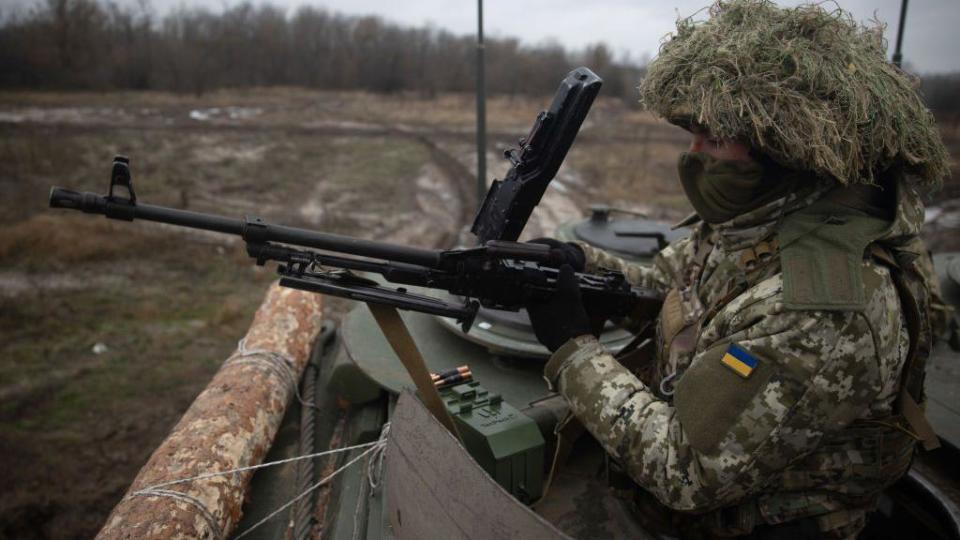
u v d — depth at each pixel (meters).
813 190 1.63
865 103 1.52
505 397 2.68
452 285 1.91
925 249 2.37
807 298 1.47
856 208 1.63
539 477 2.11
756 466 1.51
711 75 1.60
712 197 1.73
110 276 10.77
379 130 25.70
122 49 34.03
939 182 1.76
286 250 1.82
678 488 1.58
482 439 2.03
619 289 2.15
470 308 1.99
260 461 2.81
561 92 1.96
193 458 2.48
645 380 2.21
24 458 6.18
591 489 2.22
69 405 7.10
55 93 30.11
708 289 1.88
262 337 3.53
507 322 2.88
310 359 3.81
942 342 3.09
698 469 1.55
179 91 32.66
